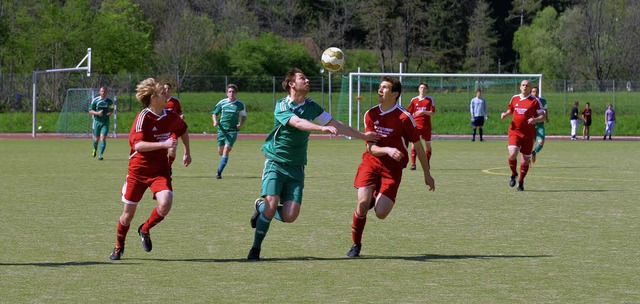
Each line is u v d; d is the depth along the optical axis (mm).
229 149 28562
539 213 19562
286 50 107938
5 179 27906
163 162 13250
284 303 10398
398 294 10922
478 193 24188
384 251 14320
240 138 63844
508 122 73812
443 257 13734
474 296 10828
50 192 23781
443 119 74000
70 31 93312
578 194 23953
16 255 13734
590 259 13570
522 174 25047
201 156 41469
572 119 66562
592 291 11156
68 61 93812
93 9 118312
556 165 36562
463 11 139875
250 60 105312
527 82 24594
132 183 13164
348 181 27641
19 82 75812
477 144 56062
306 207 20484
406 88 88750
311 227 17078
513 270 12609
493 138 65812
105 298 10633
